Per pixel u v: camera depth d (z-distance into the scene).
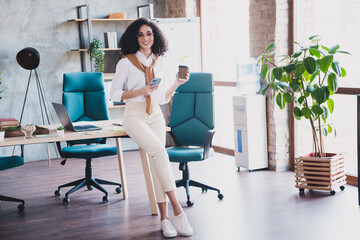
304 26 5.80
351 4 5.18
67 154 4.91
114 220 4.34
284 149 6.10
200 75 5.05
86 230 4.10
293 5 5.87
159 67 4.14
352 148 5.31
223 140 7.48
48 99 7.36
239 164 6.18
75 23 7.45
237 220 4.20
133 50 4.09
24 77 7.19
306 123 5.92
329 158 4.94
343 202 4.63
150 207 4.69
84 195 5.22
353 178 5.28
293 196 4.89
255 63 6.18
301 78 4.85
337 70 4.57
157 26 4.12
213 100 4.98
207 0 7.61
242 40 6.90
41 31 7.25
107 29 7.69
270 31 5.96
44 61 7.30
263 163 6.15
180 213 3.90
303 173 5.06
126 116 4.05
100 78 5.59
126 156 7.36
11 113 7.16
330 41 5.46
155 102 4.12
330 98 5.24
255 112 6.05
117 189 5.27
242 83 6.29
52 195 5.27
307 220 4.13
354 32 5.16
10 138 4.12
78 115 5.51
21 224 4.32
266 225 4.04
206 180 5.66
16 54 7.12
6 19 7.04
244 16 6.81
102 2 7.63
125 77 4.07
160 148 3.92
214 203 4.73
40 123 7.34
